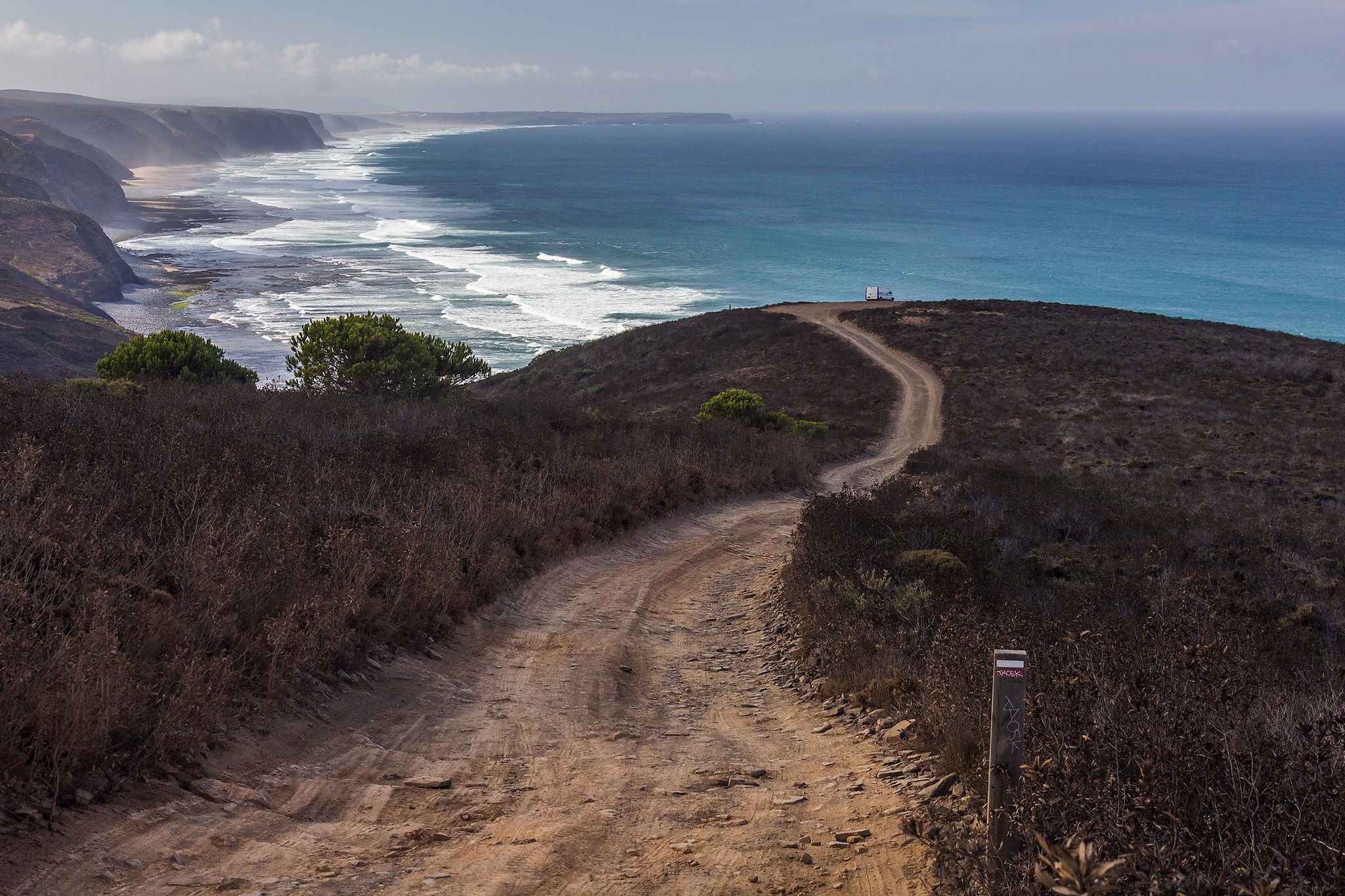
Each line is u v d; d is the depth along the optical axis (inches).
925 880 183.3
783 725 348.2
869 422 1708.9
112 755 201.9
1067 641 251.6
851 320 2561.5
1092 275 4704.7
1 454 368.5
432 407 935.0
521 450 755.4
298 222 6338.6
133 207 7288.4
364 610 364.8
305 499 440.1
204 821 196.5
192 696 227.5
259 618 309.0
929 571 515.2
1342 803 146.8
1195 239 6003.9
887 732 310.7
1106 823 150.5
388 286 3927.2
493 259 4810.5
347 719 289.4
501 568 499.2
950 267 4916.3
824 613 462.6
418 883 177.6
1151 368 1916.8
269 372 2420.0
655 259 5002.5
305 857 187.0
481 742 288.8
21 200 4101.9
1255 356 1963.6
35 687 196.1
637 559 653.9
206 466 404.8
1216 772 159.6
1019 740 154.8
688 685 404.2
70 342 2623.0
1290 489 1104.8
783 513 904.9
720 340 2471.7
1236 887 124.1
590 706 350.9
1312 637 495.8
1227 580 609.6
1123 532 739.4
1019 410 1684.3
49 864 163.8
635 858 200.1
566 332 3228.3
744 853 202.8
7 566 262.5
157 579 301.6
